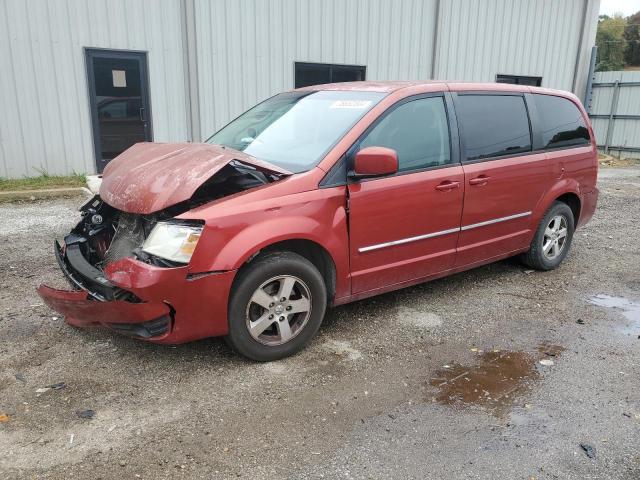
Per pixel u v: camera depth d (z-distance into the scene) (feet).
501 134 16.11
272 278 11.68
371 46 44.14
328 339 13.35
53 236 21.90
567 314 15.23
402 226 13.65
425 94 14.42
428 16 46.52
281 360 12.26
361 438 9.59
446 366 12.19
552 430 9.93
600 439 9.70
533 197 17.15
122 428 9.71
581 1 56.49
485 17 50.11
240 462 8.92
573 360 12.59
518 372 12.00
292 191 11.83
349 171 12.62
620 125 59.16
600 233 24.76
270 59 39.78
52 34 32.81
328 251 12.34
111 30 34.35
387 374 11.78
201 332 11.13
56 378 11.27
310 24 40.86
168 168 11.60
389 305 15.55
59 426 9.72
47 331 13.30
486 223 15.78
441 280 17.72
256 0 38.29
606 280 18.12
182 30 36.32
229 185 11.72
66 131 34.37
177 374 11.53
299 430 9.78
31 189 29.91
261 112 16.21
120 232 12.74
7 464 8.76
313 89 15.97
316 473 8.70
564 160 18.01
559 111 18.29
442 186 14.24
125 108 35.86
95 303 10.92
